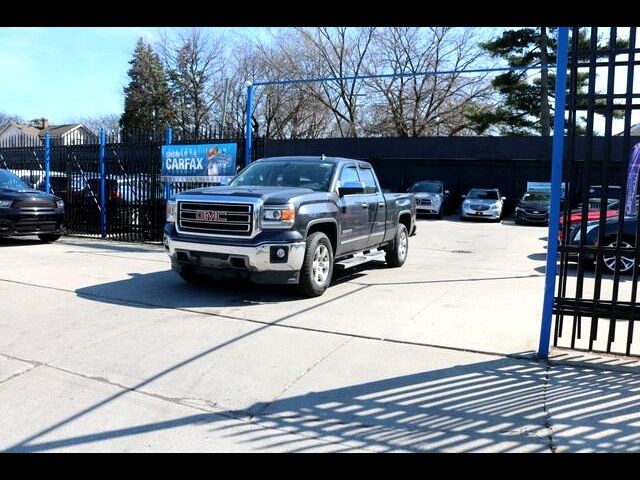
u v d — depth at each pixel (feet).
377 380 14.94
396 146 96.73
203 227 24.25
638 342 18.35
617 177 68.64
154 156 43.80
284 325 20.08
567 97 16.58
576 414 12.93
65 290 25.88
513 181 93.09
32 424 12.45
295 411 13.14
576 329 17.80
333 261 26.22
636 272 16.19
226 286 26.99
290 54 142.61
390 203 32.58
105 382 14.87
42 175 52.29
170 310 22.24
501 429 12.23
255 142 39.55
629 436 11.88
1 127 245.86
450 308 22.85
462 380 14.94
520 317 21.45
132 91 182.91
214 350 17.30
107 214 47.32
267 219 23.11
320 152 100.22
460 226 70.49
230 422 12.62
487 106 128.77
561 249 16.87
